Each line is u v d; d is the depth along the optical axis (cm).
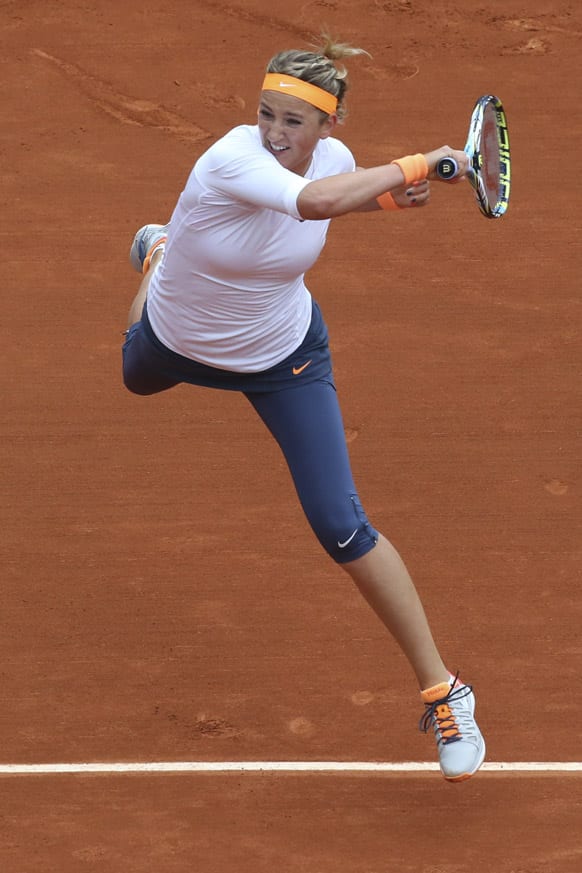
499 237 3145
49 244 3134
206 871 1844
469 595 2273
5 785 1973
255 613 2247
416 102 3650
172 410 2669
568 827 1906
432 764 2003
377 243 3120
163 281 1778
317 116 1595
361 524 1806
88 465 2545
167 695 2112
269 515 2434
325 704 2095
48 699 2108
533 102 3647
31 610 2253
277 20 4034
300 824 1914
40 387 2733
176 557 2350
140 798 1953
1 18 4009
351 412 2659
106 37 3947
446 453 2564
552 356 2805
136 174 3381
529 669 2148
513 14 4038
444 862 1856
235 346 1789
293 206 1555
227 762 2006
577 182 3334
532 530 2395
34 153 3453
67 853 1872
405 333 2862
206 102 3672
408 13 4047
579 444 2581
